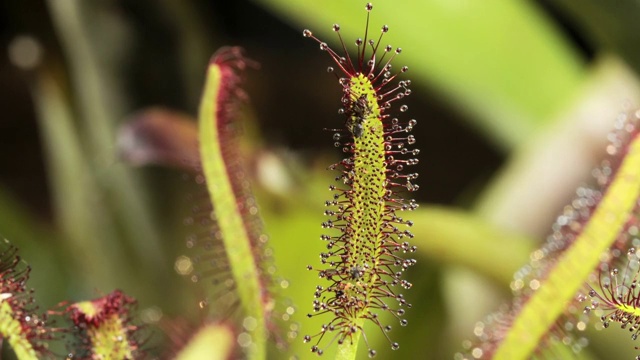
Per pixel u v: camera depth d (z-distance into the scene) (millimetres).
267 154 418
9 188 1500
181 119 390
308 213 417
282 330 337
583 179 462
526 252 400
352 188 271
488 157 1479
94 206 524
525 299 301
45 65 524
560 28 596
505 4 558
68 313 290
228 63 306
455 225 398
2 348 319
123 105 527
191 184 487
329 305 273
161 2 515
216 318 325
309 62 1692
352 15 517
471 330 427
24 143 1620
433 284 421
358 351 415
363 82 269
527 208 462
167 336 325
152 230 509
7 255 285
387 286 273
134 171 501
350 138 271
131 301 291
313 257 413
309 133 1584
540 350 298
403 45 523
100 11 517
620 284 288
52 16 519
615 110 468
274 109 1600
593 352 368
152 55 525
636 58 437
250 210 305
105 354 286
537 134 489
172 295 507
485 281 407
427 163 1485
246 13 1648
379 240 272
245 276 304
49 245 631
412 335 420
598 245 293
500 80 537
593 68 515
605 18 428
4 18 1458
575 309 296
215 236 312
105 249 521
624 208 292
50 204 1471
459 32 540
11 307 284
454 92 530
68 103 525
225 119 304
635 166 291
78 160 529
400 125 272
